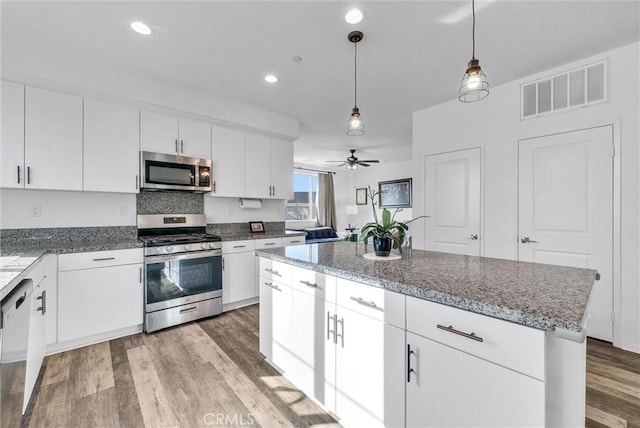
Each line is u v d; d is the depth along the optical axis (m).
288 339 1.93
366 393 1.41
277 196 4.09
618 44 2.34
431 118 3.64
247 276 3.49
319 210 8.10
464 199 3.33
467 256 1.92
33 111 2.38
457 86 3.07
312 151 6.38
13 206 2.54
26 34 2.16
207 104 3.28
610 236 2.44
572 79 2.61
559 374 0.99
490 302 0.99
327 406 1.63
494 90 3.10
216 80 2.95
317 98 3.42
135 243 2.67
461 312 1.06
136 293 2.67
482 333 1.01
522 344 0.92
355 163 6.29
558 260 2.70
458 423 1.07
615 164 2.41
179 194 3.47
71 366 2.13
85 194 2.87
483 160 3.18
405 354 1.24
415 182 3.80
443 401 1.11
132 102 2.83
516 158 2.95
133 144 2.88
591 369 2.07
